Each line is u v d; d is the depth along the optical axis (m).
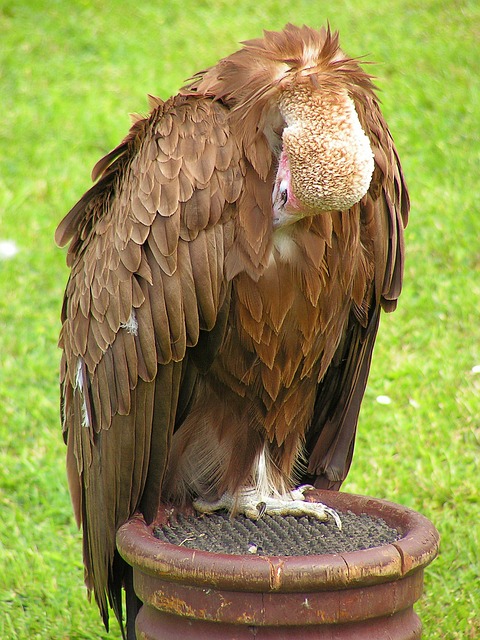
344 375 6.78
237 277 5.72
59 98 17.05
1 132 16.12
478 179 14.22
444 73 16.69
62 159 15.48
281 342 6.00
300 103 5.11
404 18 18.58
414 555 5.25
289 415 6.36
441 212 13.49
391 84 16.45
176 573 5.17
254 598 5.11
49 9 19.83
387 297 6.46
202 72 6.38
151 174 5.66
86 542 6.53
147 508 6.00
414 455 9.85
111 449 5.95
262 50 5.68
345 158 4.87
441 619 7.99
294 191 5.04
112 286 5.77
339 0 19.69
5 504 9.61
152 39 18.80
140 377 5.75
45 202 14.49
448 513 9.09
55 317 12.31
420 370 10.89
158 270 5.62
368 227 6.18
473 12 18.64
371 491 9.36
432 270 12.53
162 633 5.40
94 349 5.96
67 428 6.60
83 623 8.12
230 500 6.32
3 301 12.50
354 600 5.15
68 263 6.53
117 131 16.00
